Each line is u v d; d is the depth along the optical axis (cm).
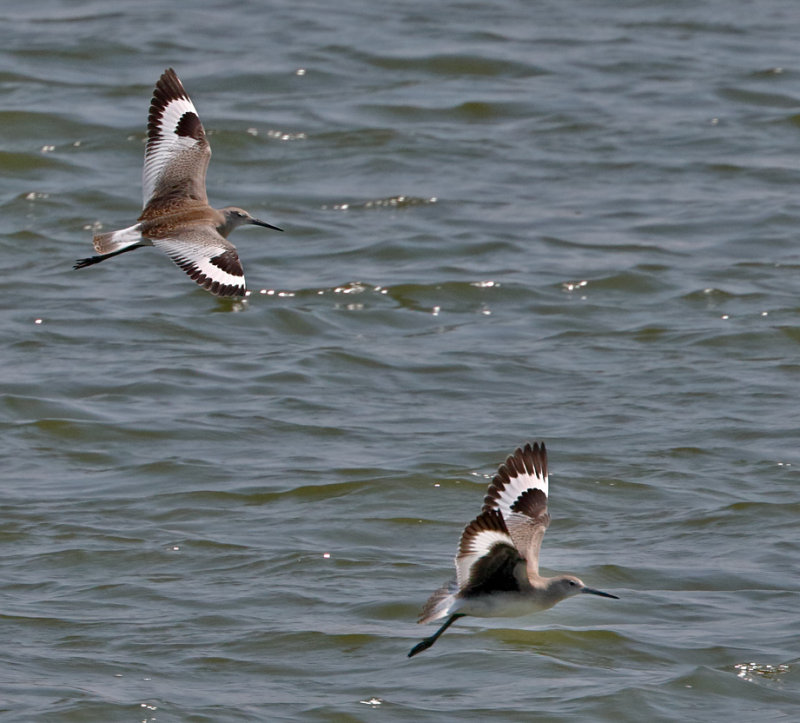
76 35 3161
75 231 2436
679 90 3009
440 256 2361
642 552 1499
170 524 1552
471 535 1077
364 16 3372
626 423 1811
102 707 1191
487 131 2827
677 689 1234
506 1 3525
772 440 1758
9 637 1311
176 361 2000
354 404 1880
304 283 2264
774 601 1397
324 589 1416
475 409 1861
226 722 1176
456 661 1284
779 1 3541
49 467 1697
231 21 3316
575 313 2180
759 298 2211
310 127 2798
